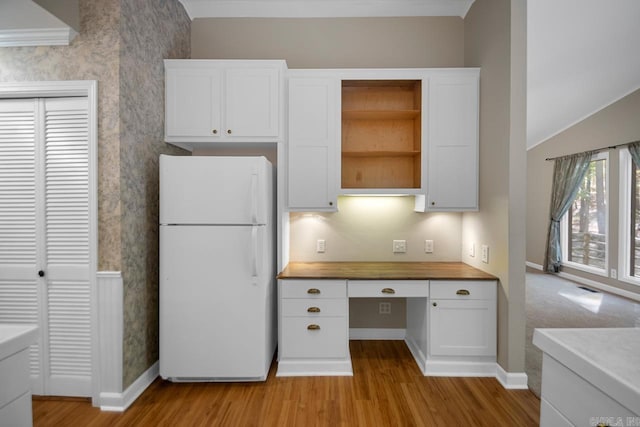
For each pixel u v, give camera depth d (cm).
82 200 202
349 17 290
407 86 280
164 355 219
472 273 243
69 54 195
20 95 199
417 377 230
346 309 233
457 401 202
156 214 238
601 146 476
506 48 215
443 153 253
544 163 595
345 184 287
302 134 254
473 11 266
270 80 248
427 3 279
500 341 226
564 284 513
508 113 213
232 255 217
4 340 103
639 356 84
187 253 216
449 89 252
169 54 256
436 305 231
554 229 570
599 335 98
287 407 197
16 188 205
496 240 229
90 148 194
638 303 415
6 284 206
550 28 308
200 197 216
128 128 203
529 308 395
